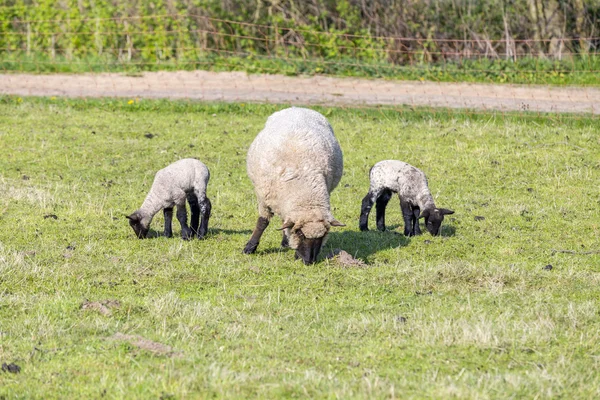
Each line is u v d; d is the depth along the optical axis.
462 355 19.80
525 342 20.53
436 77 67.38
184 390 17.39
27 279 25.22
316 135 27.81
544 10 74.75
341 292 25.05
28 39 73.62
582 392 17.83
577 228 33.53
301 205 26.70
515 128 49.72
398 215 36.16
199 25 74.50
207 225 31.11
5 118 51.91
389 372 18.75
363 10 75.94
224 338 20.88
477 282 26.09
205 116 55.06
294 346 20.30
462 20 74.56
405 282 25.95
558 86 65.19
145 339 20.50
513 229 33.41
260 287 25.39
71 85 64.56
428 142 47.91
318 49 73.12
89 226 31.92
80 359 19.19
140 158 44.53
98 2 75.12
